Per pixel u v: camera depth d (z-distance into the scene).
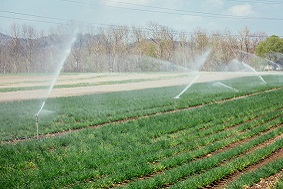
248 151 17.69
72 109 30.08
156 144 18.34
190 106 32.31
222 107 29.81
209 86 49.59
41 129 22.53
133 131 21.34
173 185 13.02
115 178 13.66
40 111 29.25
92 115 27.17
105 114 27.64
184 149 17.91
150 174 14.60
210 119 25.23
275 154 17.23
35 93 44.28
